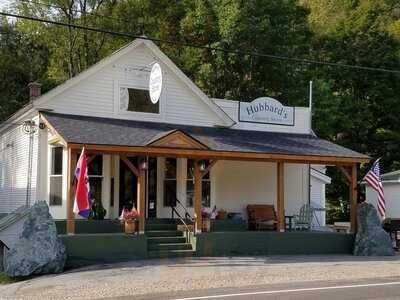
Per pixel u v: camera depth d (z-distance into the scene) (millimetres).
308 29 44125
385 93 44188
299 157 22094
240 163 24938
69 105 21406
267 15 38031
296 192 26156
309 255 21719
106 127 20672
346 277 16406
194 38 39406
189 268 17469
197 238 20297
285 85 39250
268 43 37875
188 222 22234
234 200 24672
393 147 44156
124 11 41938
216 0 39062
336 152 23297
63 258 17703
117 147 18953
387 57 44062
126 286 14594
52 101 21156
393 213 30797
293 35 40312
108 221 20797
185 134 20000
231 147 21219
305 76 42688
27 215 18984
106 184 21750
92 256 18594
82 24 40719
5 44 41562
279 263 19031
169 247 20172
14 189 23422
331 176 43625
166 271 16875
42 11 40969
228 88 39094
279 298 12523
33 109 21406
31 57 42000
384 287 14328
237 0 37844
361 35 44750
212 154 20547
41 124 21062
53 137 20188
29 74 40562
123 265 18062
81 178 17859
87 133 19531
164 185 23141
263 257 20516
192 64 38438
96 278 15828
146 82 22672
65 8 40469
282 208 22156
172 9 42656
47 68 41688
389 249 22141
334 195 45688
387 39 44875
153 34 40969
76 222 20250
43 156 21203
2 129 24641
